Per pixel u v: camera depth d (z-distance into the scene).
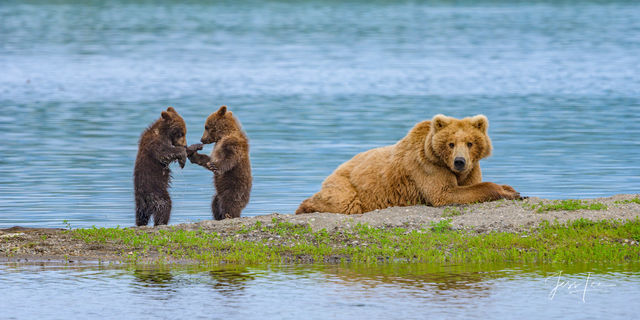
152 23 133.12
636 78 65.19
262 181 23.22
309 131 37.22
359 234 12.84
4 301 9.91
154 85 62.19
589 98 52.03
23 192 21.14
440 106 48.28
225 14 153.88
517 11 156.50
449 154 13.63
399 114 44.44
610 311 9.43
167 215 15.02
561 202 13.74
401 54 88.69
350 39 107.44
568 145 31.19
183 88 60.28
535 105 48.25
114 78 66.88
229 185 15.20
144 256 12.12
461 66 76.44
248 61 81.75
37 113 44.47
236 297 10.05
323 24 131.75
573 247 11.94
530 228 12.65
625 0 189.62
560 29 119.50
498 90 58.03
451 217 13.37
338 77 67.81
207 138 15.46
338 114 44.50
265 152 30.11
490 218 13.14
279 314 9.36
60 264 11.77
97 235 13.23
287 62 80.75
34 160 27.66
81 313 9.45
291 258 11.93
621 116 41.94
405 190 14.19
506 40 104.94
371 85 61.94
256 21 138.62
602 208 13.27
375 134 36.16
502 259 11.78
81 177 24.00
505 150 29.88
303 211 14.66
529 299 9.90
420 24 129.75
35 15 142.38
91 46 96.81
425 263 11.70
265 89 59.59
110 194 20.95
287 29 123.50
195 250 12.33
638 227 12.31
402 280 10.77
